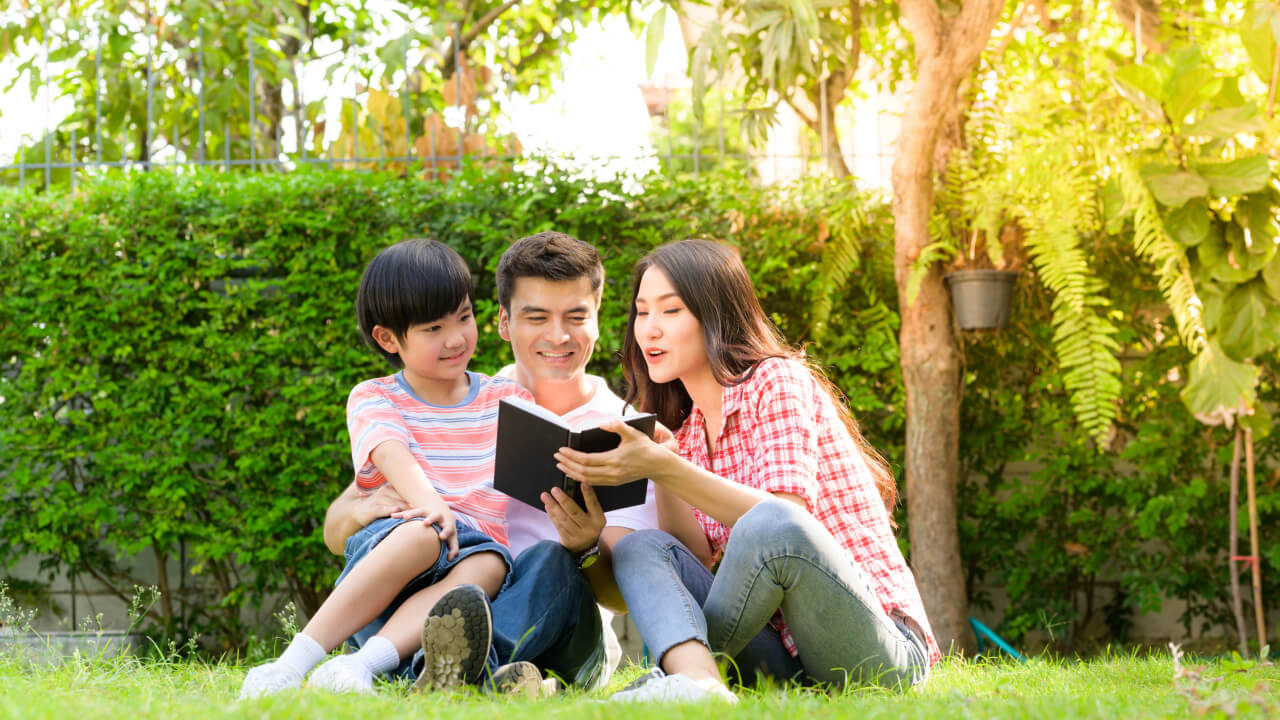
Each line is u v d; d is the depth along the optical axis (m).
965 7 4.61
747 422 2.43
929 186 4.86
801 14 4.73
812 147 6.25
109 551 5.18
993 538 5.30
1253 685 2.13
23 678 2.20
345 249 5.10
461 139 5.66
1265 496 5.11
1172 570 5.20
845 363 5.10
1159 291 5.20
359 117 6.33
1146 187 4.66
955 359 5.01
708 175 5.15
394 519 2.33
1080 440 5.19
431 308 2.53
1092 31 5.98
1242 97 4.78
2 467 4.98
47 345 5.03
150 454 5.04
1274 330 4.61
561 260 2.69
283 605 5.21
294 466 4.92
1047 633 5.32
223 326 5.00
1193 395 4.71
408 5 7.30
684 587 2.10
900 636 2.21
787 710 1.63
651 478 2.19
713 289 2.49
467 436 2.59
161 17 6.78
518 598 2.24
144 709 1.61
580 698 1.93
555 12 7.89
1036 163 4.80
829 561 2.05
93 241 5.00
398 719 1.57
